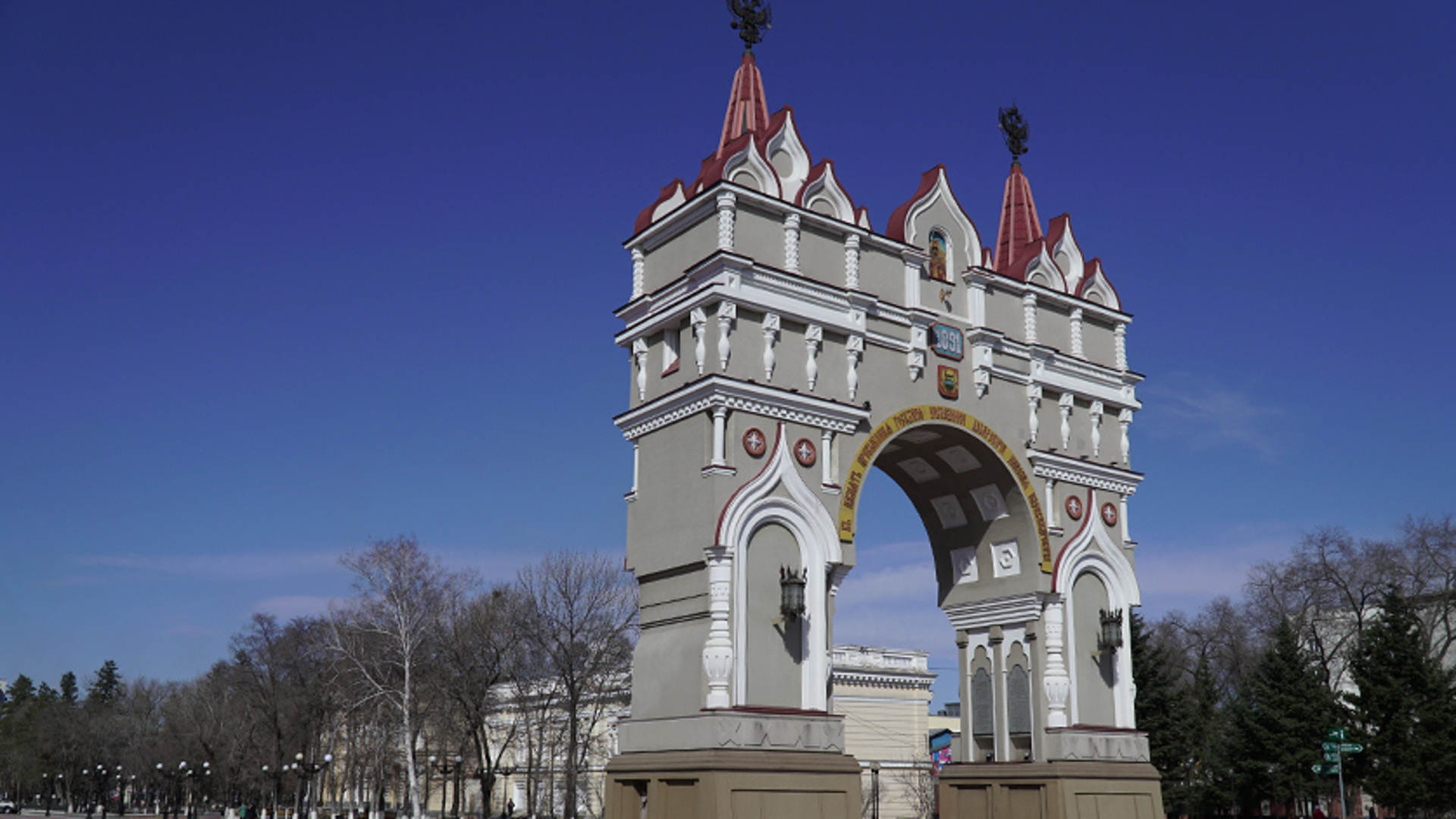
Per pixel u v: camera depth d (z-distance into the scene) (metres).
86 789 163.62
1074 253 41.62
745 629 29.73
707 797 27.70
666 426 32.09
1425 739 54.34
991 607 37.53
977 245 37.94
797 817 28.66
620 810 30.33
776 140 34.44
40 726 157.50
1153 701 61.84
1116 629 37.44
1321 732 57.62
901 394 34.59
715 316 31.36
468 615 68.50
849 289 33.47
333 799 106.50
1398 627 56.94
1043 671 36.09
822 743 29.69
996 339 36.81
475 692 67.75
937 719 88.81
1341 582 67.62
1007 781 35.97
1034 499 36.84
